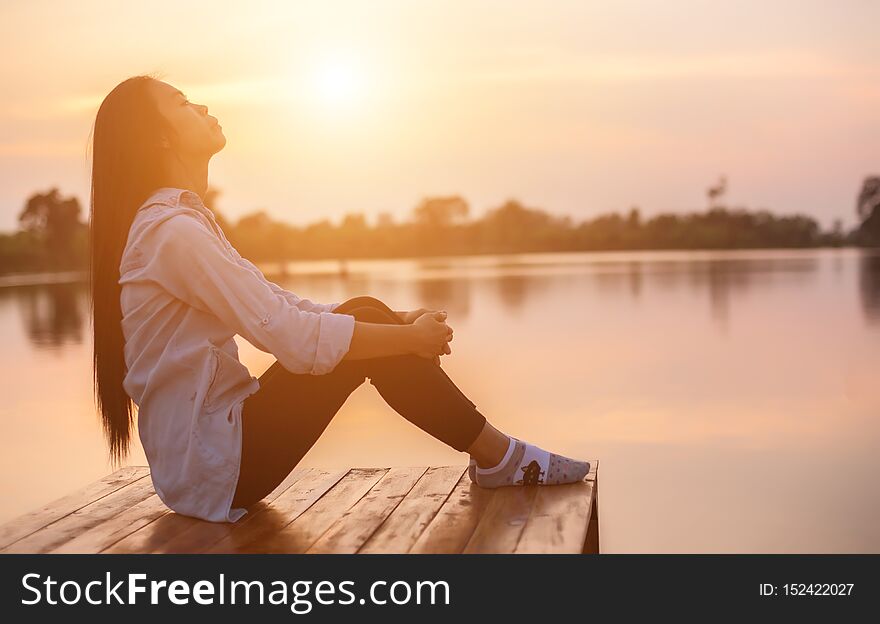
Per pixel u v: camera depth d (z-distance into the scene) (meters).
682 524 3.37
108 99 2.08
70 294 17.12
